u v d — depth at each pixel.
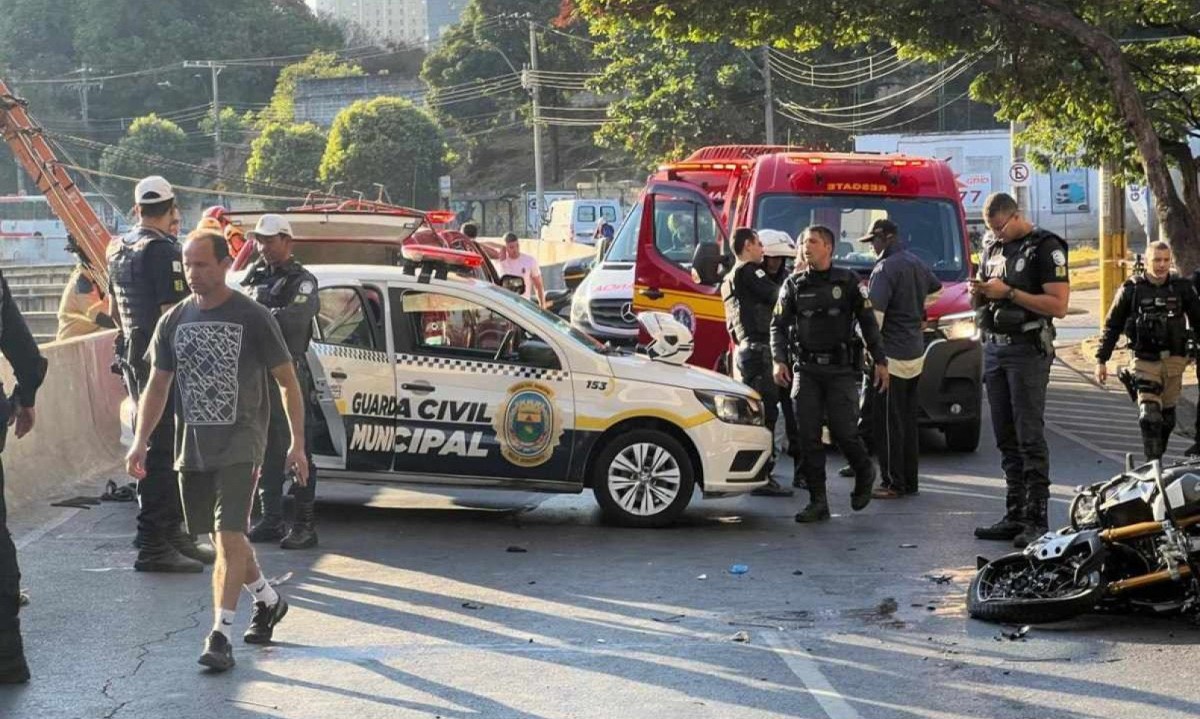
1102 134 22.22
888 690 6.49
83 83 95.75
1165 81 21.89
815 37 20.11
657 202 15.39
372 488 12.13
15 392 7.02
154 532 8.86
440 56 94.56
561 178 90.00
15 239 65.12
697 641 7.32
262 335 6.95
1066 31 18.67
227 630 6.82
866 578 8.72
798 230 14.47
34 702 6.34
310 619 7.77
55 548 9.64
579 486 10.42
